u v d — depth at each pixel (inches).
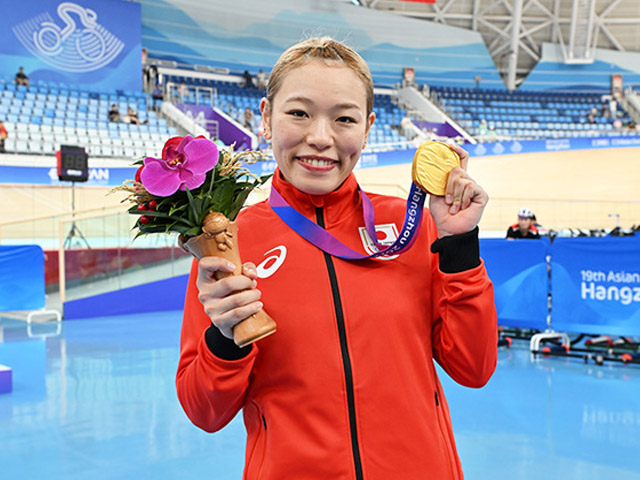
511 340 237.5
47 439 121.0
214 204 31.4
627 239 185.5
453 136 783.1
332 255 38.4
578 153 616.4
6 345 232.2
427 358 38.3
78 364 194.4
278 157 38.0
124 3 653.9
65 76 624.7
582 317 196.2
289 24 834.8
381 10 909.8
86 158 370.9
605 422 129.4
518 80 954.1
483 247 223.3
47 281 329.1
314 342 35.9
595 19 923.4
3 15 593.6
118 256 338.0
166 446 117.1
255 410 37.6
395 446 35.2
